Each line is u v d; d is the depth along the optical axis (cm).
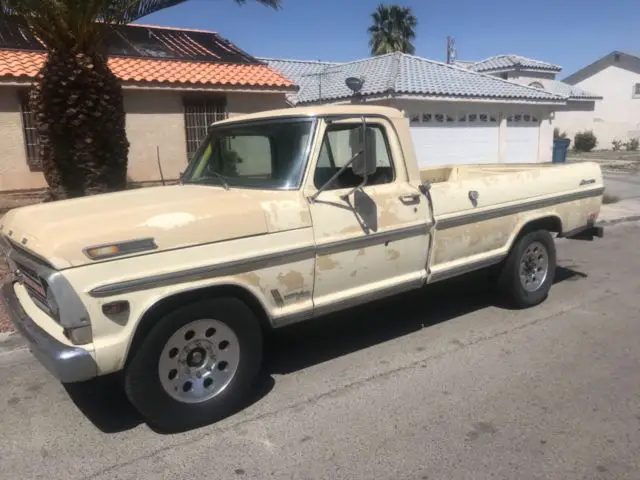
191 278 358
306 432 371
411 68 1920
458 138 1833
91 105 821
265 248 388
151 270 344
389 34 3712
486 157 1925
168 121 1380
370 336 534
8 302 405
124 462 344
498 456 339
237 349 391
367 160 412
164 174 1392
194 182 489
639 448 345
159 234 348
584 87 4109
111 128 850
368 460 339
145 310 343
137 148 1350
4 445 366
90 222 347
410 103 1691
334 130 434
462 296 645
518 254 571
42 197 1256
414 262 482
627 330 536
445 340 520
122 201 402
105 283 329
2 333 545
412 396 415
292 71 2319
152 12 943
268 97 1512
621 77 3931
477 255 536
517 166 702
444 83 1823
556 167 615
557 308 602
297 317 416
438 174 736
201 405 378
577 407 394
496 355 484
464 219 508
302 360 484
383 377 447
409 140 478
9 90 1195
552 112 2066
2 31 1272
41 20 779
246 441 362
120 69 1307
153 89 1315
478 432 365
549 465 330
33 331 350
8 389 443
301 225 404
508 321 564
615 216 1190
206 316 370
